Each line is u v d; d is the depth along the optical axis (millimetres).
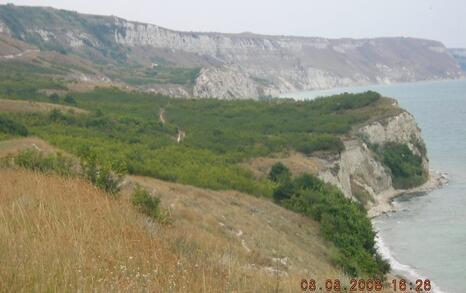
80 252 8039
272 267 20844
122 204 15633
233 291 9008
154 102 116000
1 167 23094
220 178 49562
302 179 53094
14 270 6910
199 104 118062
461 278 42031
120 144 59062
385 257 48594
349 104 108188
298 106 114375
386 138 95188
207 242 17578
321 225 43031
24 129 51500
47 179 17078
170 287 7820
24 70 144500
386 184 85250
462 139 130250
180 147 67312
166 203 30641
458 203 73125
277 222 40031
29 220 9805
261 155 73375
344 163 78188
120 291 7254
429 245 52406
